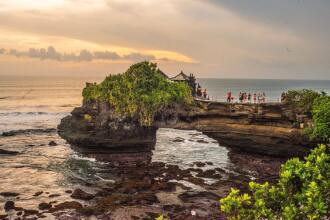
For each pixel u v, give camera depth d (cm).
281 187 1183
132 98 5469
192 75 7150
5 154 5169
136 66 6134
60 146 5719
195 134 7181
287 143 4650
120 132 5375
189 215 3103
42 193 3619
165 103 5528
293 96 4747
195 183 3941
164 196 3572
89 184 3938
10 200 3419
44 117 9706
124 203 3353
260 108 4912
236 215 1141
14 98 15362
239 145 5109
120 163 4834
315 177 1125
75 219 2989
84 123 5638
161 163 4744
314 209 1040
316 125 4175
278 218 1136
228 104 5216
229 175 4269
